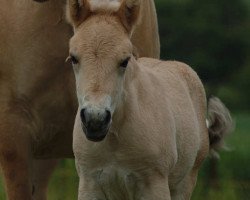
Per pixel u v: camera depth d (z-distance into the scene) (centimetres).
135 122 1054
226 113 1355
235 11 6175
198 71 5947
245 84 5828
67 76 1208
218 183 1883
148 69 1145
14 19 1210
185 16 6025
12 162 1213
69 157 1284
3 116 1208
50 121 1222
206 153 1265
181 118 1153
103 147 1051
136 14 1021
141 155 1060
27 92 1205
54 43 1202
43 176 1401
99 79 976
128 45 995
